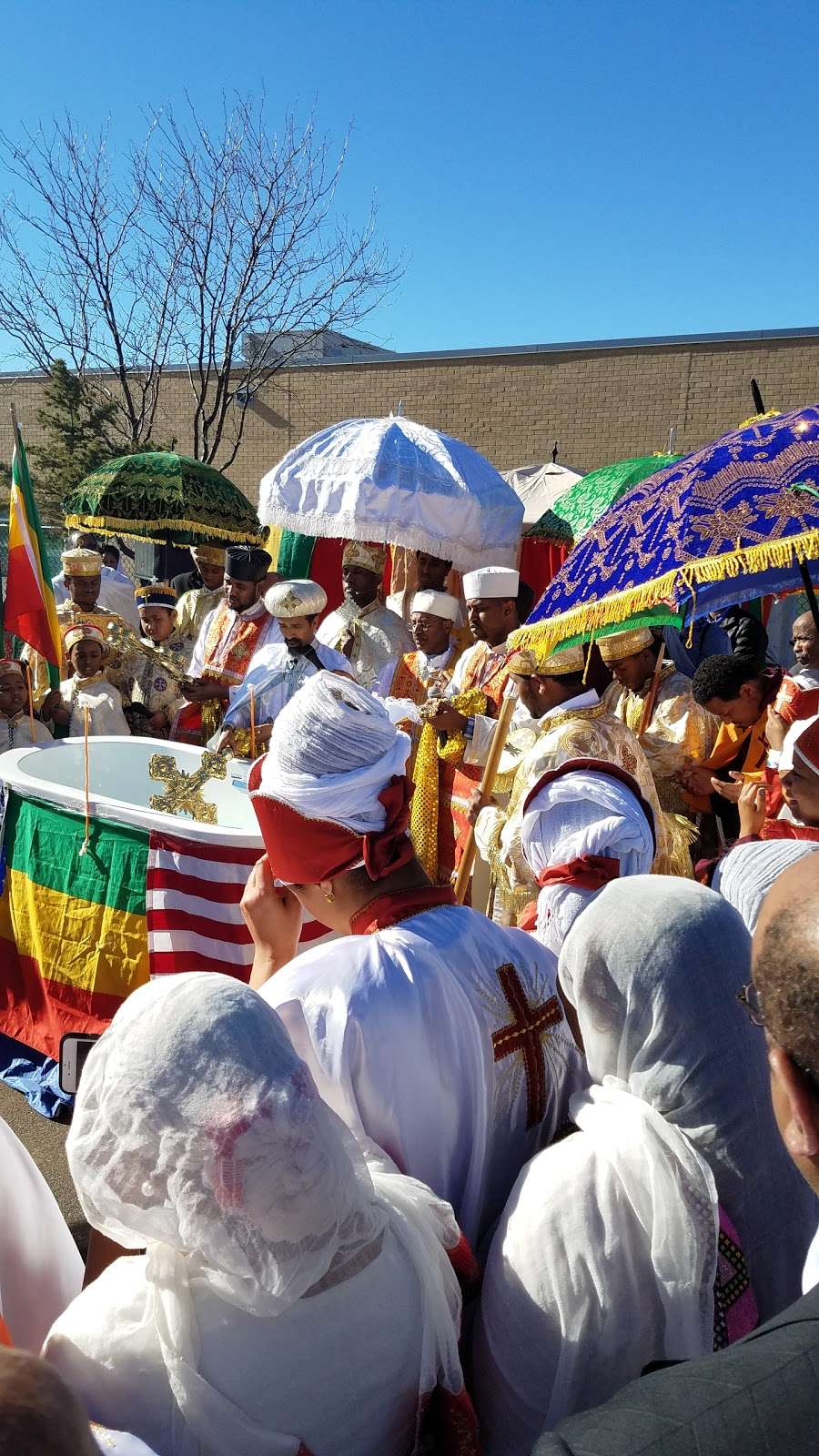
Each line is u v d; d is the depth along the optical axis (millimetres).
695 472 2148
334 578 9695
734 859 2215
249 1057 1178
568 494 7906
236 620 6051
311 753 1743
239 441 17719
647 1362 1397
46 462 16172
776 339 16250
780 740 3002
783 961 950
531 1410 1395
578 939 1588
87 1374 1205
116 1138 1170
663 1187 1411
